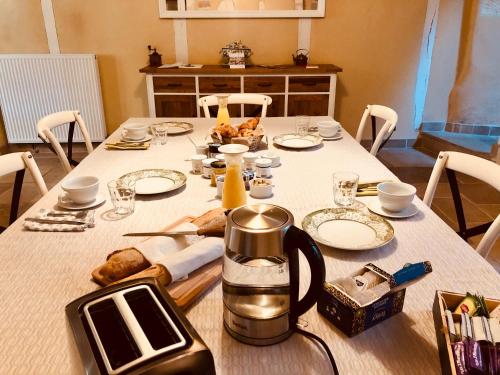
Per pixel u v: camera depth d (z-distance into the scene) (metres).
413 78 4.16
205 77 3.69
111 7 3.85
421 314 0.79
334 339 0.73
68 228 1.11
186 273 0.87
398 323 0.77
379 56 4.08
